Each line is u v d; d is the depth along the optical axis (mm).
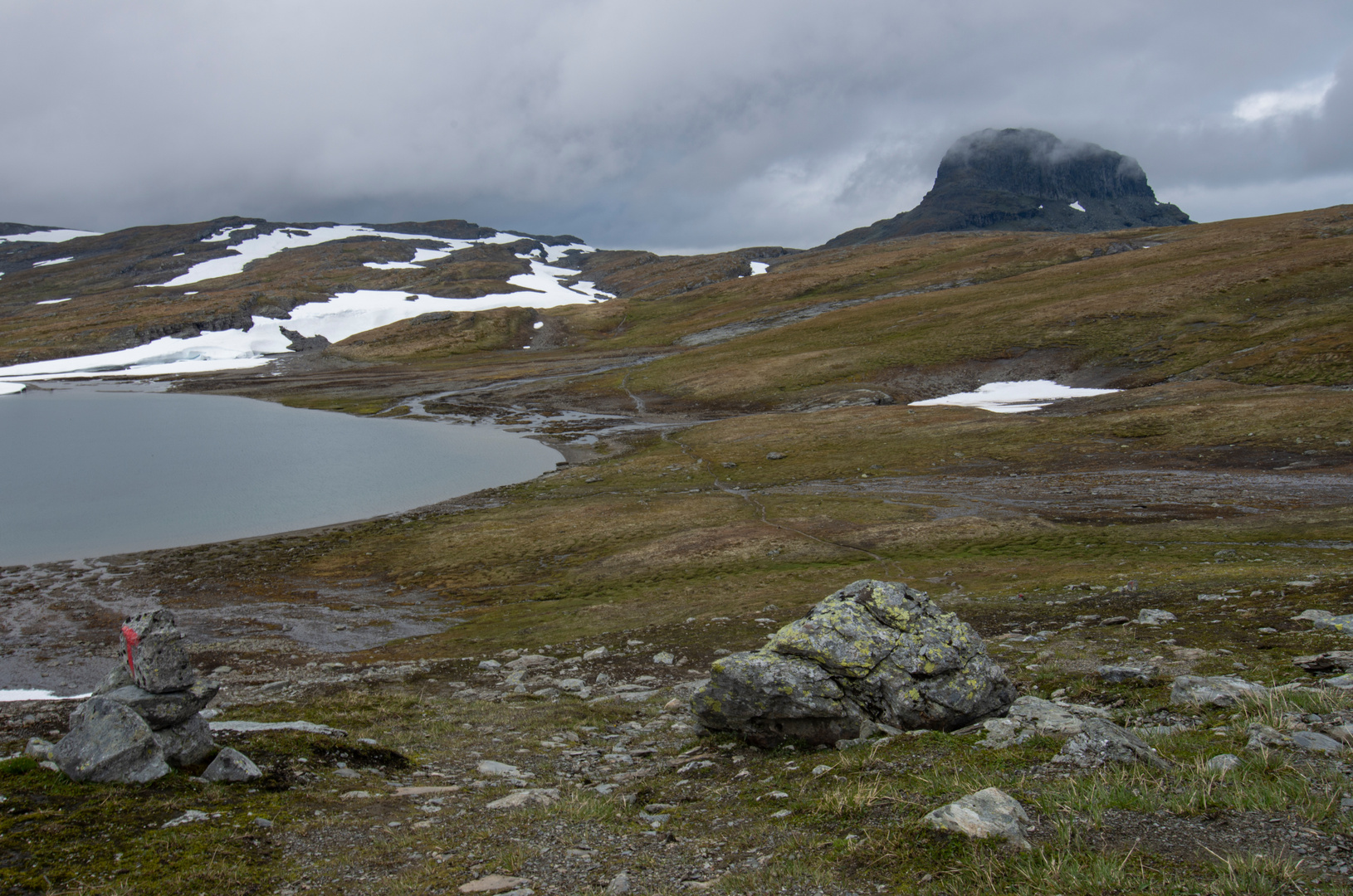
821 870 7297
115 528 57406
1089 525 42312
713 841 8711
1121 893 6027
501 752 15289
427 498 67875
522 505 62688
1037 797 8125
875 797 8906
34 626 35781
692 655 25125
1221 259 148750
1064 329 118875
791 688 12891
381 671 25781
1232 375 85562
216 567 46312
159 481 75312
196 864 8695
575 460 84688
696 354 153500
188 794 11031
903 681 12672
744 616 29547
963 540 41531
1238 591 22547
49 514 61781
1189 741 9680
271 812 10578
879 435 81125
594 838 9289
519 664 25969
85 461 85812
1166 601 22812
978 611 25672
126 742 11383
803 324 168125
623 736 16469
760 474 70250
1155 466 57594
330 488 72000
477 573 43812
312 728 15297
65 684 28172
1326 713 10031
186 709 12305
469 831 9852
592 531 51406
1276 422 62250
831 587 33500
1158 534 37875
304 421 117438
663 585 38188
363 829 10156
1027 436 72000
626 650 26625
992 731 10828
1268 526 36688
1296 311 103562
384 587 41906
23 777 11008
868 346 131750
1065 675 15609
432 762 14445
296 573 44969
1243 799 7414
